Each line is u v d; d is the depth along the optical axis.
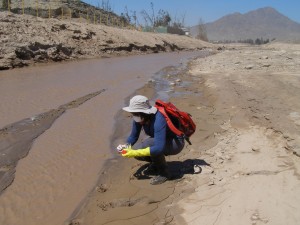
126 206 5.28
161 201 5.36
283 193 5.41
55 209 5.31
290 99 10.88
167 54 35.12
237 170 6.21
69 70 18.20
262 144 7.35
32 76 15.73
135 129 5.89
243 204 5.18
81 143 7.80
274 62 22.73
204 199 5.36
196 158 6.76
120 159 6.99
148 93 12.98
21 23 22.75
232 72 18.25
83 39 26.84
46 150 7.39
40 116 9.62
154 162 5.84
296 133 7.58
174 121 5.73
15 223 4.99
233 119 9.17
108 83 14.80
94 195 5.65
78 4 43.66
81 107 10.67
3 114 9.76
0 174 6.36
